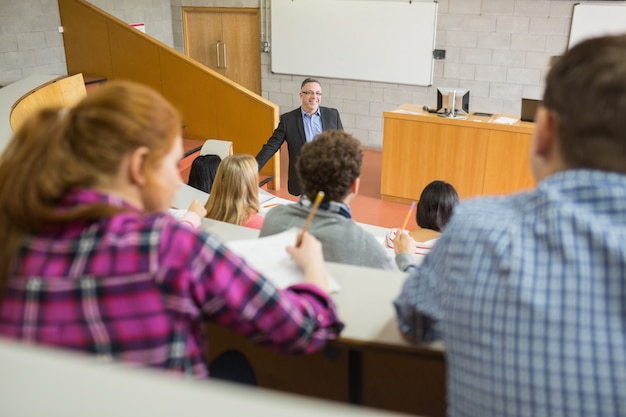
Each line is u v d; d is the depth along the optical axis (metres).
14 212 0.68
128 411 0.38
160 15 7.93
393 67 7.11
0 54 6.02
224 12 7.86
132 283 0.65
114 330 0.65
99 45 6.64
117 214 0.69
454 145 5.23
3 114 3.32
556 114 0.63
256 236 1.48
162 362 0.66
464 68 6.83
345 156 1.37
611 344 0.54
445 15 6.70
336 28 7.23
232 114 6.33
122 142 0.71
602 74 0.59
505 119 5.12
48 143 0.71
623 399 0.53
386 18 6.94
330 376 1.10
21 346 0.43
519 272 0.58
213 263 0.69
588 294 0.55
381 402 1.10
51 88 4.29
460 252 0.65
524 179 5.07
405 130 5.38
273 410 0.37
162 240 0.67
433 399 1.06
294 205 1.42
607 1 6.02
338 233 1.33
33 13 6.30
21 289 0.66
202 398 0.38
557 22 6.29
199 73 6.33
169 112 0.76
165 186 0.77
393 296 0.95
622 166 0.59
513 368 0.57
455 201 2.82
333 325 0.82
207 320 0.74
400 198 5.66
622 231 0.56
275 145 4.54
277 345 0.75
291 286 0.84
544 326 0.56
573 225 0.58
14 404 0.39
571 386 0.54
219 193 2.51
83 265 0.65
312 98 4.48
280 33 7.55
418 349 0.83
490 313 0.59
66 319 0.65
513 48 6.55
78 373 0.40
